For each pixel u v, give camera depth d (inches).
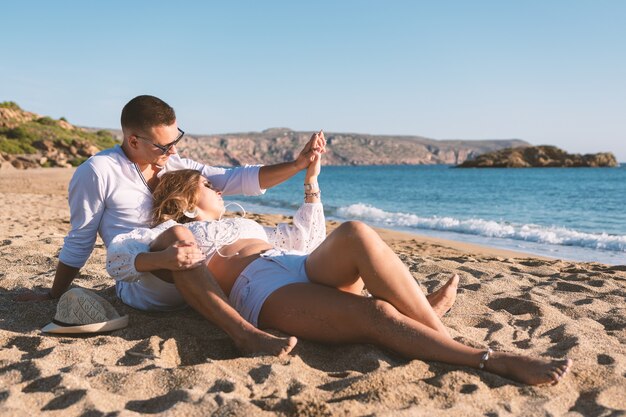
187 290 106.7
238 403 78.7
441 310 122.5
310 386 88.3
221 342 110.2
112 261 111.1
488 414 81.1
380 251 99.0
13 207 524.4
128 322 119.8
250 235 122.0
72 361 98.7
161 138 119.9
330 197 1210.0
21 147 2482.8
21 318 125.0
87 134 3235.7
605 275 208.8
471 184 1932.8
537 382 90.6
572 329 127.6
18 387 86.4
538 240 438.3
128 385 87.4
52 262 198.2
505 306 151.3
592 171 3312.0
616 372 97.7
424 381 90.8
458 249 344.2
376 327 99.7
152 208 124.3
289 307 105.9
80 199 122.7
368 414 78.0
